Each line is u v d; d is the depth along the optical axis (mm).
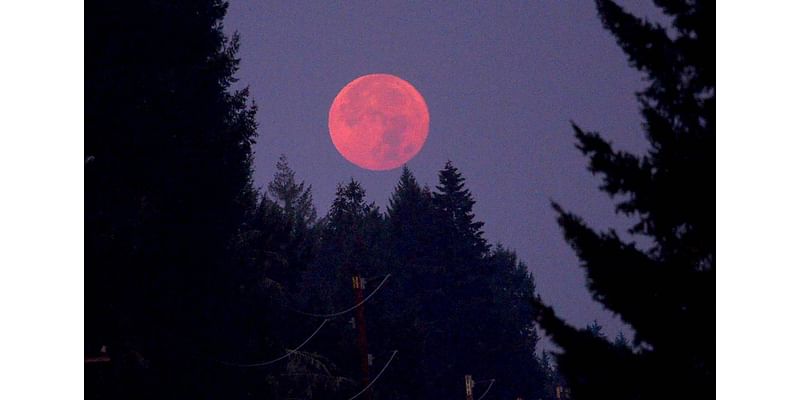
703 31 81000
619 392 80062
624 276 79750
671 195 80000
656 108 81750
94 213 126438
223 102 167125
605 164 81188
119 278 126125
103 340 124125
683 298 79188
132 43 143000
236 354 151000
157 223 135125
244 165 171125
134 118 137125
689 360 79000
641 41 81938
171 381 135875
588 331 81625
